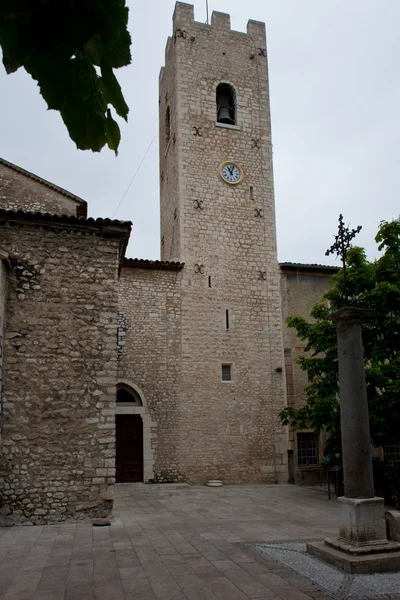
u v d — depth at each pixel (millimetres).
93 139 2221
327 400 14359
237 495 15383
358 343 8406
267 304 20047
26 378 10633
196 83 21672
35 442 10406
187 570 7020
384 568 6953
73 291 11367
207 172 20781
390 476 13555
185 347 18625
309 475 18516
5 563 7352
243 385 18906
